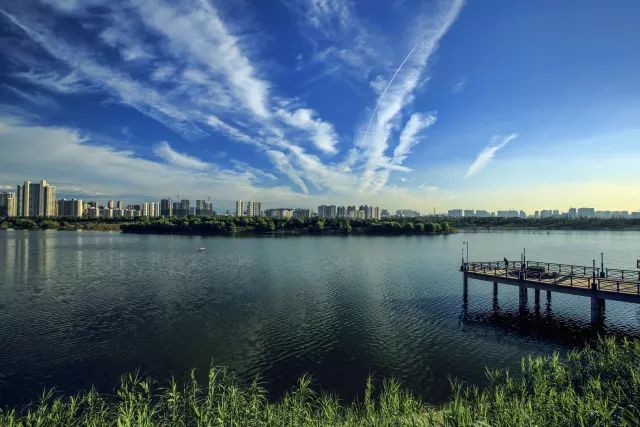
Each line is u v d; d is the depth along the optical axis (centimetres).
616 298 2902
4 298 4300
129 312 3744
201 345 2844
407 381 2256
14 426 1405
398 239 14300
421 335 3077
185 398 1944
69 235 15325
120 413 1562
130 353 2680
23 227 19862
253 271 6347
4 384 2209
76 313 3691
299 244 11869
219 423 1408
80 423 1600
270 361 2559
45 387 2177
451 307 3956
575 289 3152
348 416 1572
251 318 3547
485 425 1195
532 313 3694
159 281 5419
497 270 4209
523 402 1434
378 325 3331
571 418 1243
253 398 1716
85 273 6047
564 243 12494
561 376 1695
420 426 1334
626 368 1727
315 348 2791
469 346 2820
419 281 5450
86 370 2400
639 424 1110
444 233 18050
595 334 3030
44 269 6406
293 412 1534
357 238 14738
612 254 8925
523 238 15112
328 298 4381
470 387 2162
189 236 15325
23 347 2773
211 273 6128
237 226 18400
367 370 2414
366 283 5288
